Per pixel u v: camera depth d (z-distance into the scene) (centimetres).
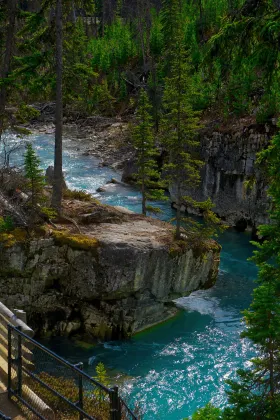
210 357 1978
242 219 3319
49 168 3391
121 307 2133
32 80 2534
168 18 5366
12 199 2303
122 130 5675
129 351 2034
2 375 1028
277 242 995
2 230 2047
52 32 2452
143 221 2502
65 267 2098
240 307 2381
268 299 932
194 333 2159
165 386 1800
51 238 2066
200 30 6506
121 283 2091
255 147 3152
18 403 950
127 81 6844
